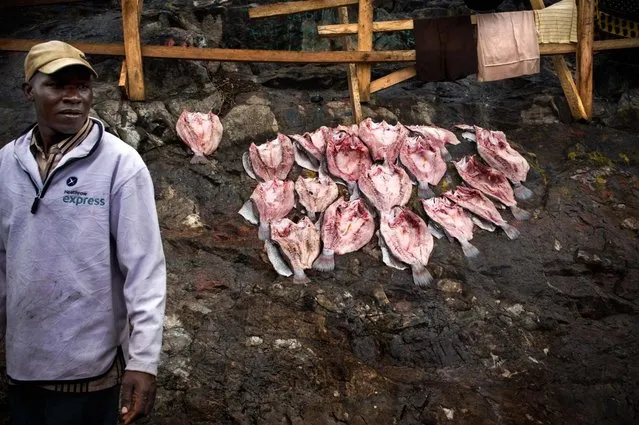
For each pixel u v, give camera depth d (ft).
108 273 6.26
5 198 6.22
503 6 20.86
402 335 11.22
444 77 15.66
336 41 18.47
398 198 13.33
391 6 20.10
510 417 9.91
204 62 16.12
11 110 14.73
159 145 14.39
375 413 9.82
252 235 12.90
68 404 6.27
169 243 12.42
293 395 9.95
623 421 10.23
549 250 13.16
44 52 6.11
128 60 14.62
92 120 6.43
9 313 6.28
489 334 11.39
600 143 16.21
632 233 13.84
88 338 6.22
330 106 16.02
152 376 6.20
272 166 14.05
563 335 11.59
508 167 14.60
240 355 10.44
